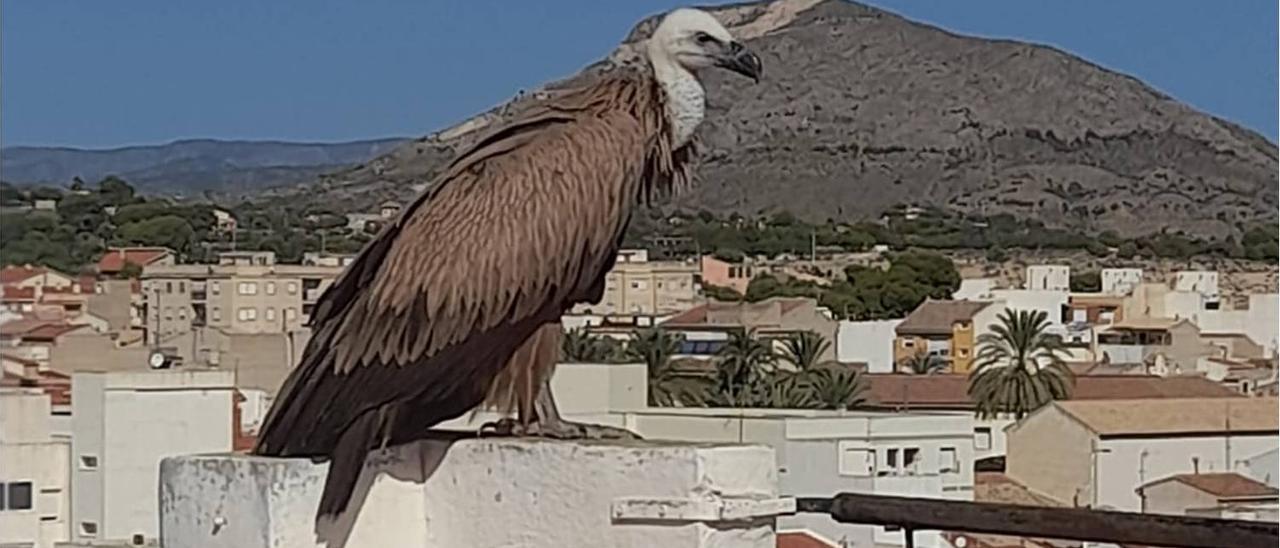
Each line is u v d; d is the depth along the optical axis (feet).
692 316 172.45
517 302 16.76
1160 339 197.77
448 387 16.62
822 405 133.49
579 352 73.20
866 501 16.48
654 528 15.14
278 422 16.56
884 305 222.89
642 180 18.12
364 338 16.20
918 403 142.51
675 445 15.29
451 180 16.99
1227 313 211.41
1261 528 14.87
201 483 16.46
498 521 16.05
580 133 17.54
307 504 16.02
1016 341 156.15
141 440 59.36
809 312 188.24
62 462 59.21
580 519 15.56
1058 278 260.01
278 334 96.27
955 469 91.50
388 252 16.57
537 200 16.99
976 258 317.22
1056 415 110.32
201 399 61.21
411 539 16.56
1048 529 15.79
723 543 15.03
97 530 58.03
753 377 137.49
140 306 115.65
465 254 16.56
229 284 113.60
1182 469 106.52
